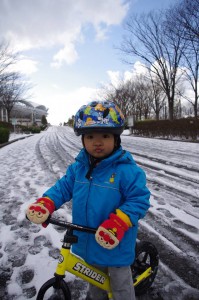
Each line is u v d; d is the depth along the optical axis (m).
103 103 1.76
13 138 25.25
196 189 5.65
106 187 1.78
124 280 1.87
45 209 1.76
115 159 1.79
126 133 31.47
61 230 3.81
